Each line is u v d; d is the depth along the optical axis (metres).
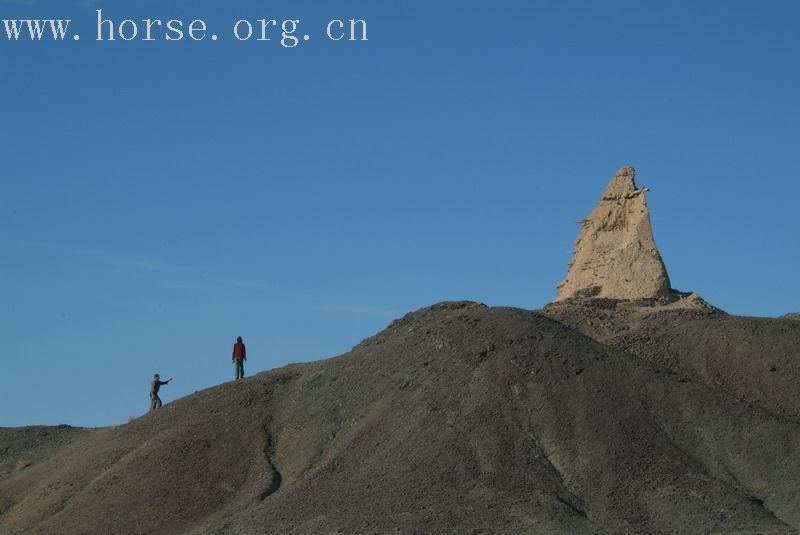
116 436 94.38
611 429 82.75
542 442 82.56
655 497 76.94
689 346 98.19
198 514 82.19
